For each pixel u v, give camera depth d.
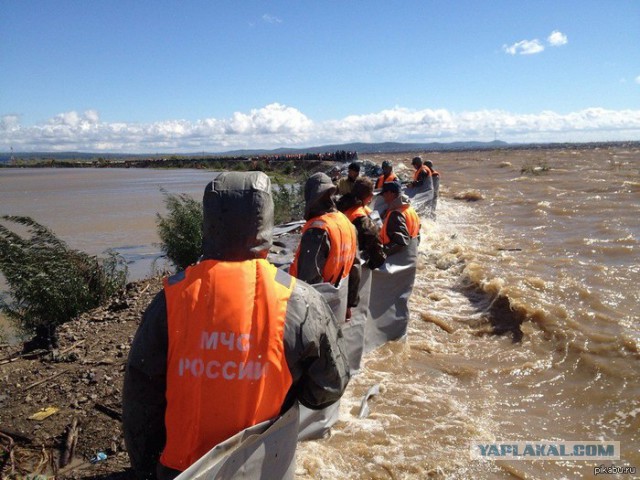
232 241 1.90
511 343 6.23
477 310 7.38
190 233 10.34
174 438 1.81
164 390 1.88
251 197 1.90
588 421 4.40
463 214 17.23
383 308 5.80
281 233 8.93
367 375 5.19
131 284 8.41
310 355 1.90
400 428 4.22
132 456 1.98
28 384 4.75
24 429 4.02
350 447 3.92
